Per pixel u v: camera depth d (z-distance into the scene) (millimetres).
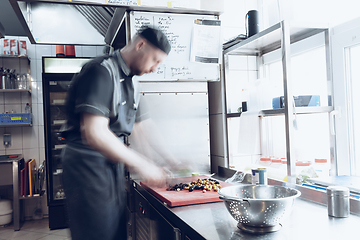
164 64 2053
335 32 1698
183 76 2090
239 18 2439
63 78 3637
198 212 1287
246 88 2057
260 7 2455
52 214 3555
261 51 2316
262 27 2449
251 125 2105
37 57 4102
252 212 984
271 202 959
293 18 2092
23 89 3832
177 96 2168
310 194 1417
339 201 1140
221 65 2260
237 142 2252
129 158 1472
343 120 1673
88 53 4238
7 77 3838
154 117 2123
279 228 1031
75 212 1490
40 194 3744
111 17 2244
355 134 1646
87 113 1375
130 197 2152
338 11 1719
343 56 1658
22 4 1914
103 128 1402
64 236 3312
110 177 1560
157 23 2014
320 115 1851
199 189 1658
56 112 3760
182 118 2182
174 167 2152
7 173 3623
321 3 1844
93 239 1504
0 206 3701
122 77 1592
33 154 4105
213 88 2426
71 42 2408
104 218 1526
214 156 2453
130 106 1716
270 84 1923
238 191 1304
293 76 2125
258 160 2131
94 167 1490
